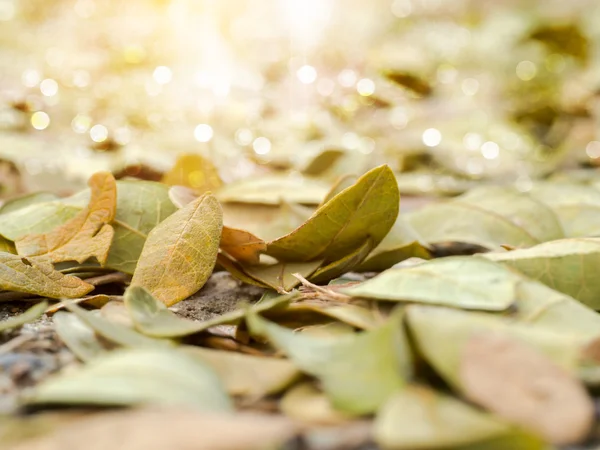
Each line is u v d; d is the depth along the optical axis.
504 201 0.54
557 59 1.58
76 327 0.38
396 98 1.12
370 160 0.94
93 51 1.26
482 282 0.38
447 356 0.32
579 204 0.56
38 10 1.49
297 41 1.36
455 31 1.75
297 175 0.83
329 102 1.08
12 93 0.97
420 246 0.49
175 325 0.38
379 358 0.32
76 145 0.90
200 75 1.11
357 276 0.51
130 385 0.31
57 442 0.29
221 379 0.34
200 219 0.43
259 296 0.49
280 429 0.28
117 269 0.47
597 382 0.33
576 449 0.30
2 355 0.37
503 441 0.28
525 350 0.32
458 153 0.99
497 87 1.45
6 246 0.48
